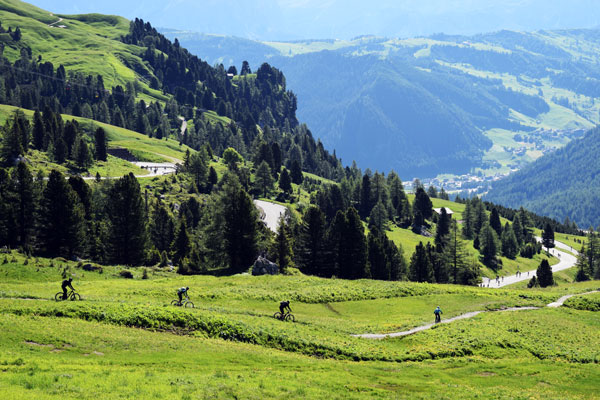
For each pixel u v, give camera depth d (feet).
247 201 358.84
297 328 179.63
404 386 125.59
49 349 116.78
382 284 290.76
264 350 149.28
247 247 360.07
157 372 109.19
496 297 265.75
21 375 94.02
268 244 374.02
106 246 366.63
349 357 156.87
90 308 154.71
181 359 124.36
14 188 356.79
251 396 99.76
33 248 331.98
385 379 130.62
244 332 160.86
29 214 359.87
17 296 173.27
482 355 168.35
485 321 207.62
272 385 108.37
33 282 242.78
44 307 148.87
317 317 210.59
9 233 341.41
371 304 247.29
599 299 258.37
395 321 213.66
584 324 217.56
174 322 158.40
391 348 169.78
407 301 255.09
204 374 111.96
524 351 174.09
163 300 210.59
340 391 112.06
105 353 121.80
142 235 366.43
